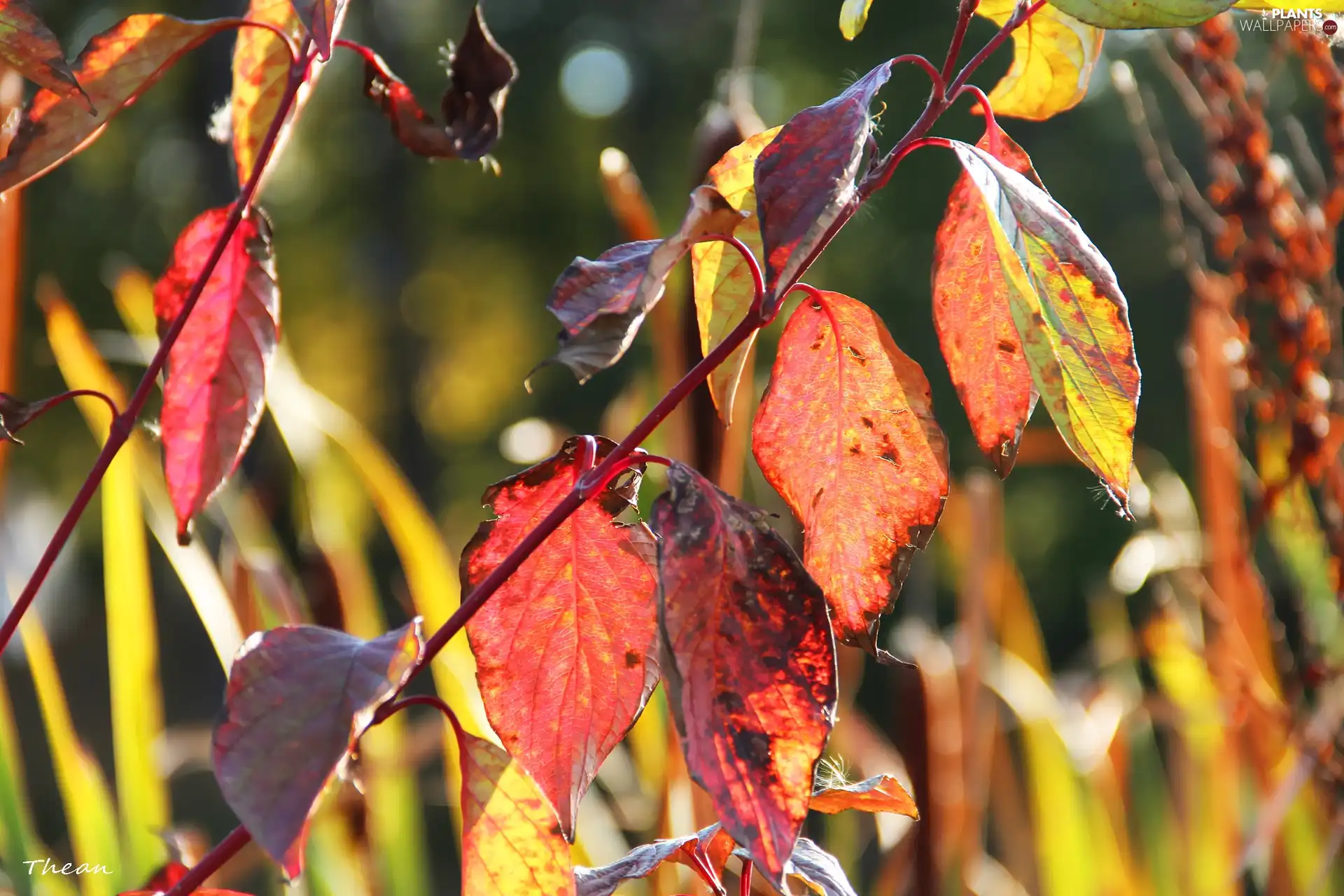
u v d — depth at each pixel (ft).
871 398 2.80
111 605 4.95
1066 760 6.82
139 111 27.81
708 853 2.93
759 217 2.57
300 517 5.69
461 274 37.99
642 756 5.01
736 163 2.82
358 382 38.27
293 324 36.60
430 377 39.29
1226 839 6.62
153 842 4.86
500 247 36.81
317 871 4.93
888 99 26.81
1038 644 7.32
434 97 32.73
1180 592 7.35
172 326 2.82
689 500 2.65
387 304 35.96
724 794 2.60
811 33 29.53
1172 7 2.64
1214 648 6.16
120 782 4.91
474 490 38.45
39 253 28.50
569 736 2.79
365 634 5.58
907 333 27.48
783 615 2.63
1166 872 7.07
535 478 2.77
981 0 2.82
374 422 36.76
